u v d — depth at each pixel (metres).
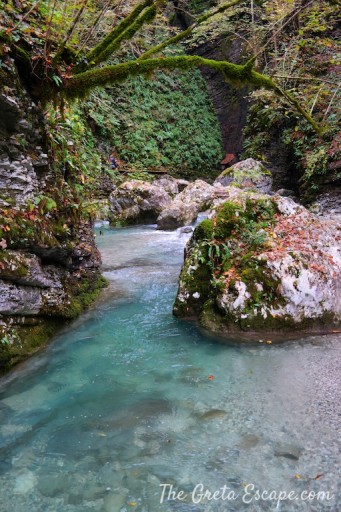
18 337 3.15
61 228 3.74
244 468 1.97
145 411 2.50
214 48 17.39
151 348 3.43
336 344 3.29
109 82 3.48
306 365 2.97
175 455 2.09
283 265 3.61
